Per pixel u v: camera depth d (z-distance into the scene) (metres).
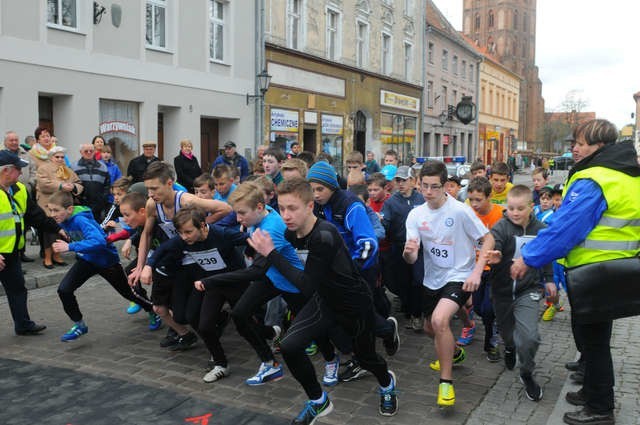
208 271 4.70
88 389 4.24
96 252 5.31
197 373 4.66
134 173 10.49
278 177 6.33
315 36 21.23
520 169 51.66
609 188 3.39
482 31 80.75
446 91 37.84
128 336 5.63
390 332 4.51
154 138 14.22
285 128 19.48
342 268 3.40
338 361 4.50
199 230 4.46
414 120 31.77
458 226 4.12
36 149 8.67
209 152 17.16
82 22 12.14
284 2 19.06
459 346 5.22
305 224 3.48
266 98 18.41
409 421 3.81
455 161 18.52
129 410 3.89
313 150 21.64
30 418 3.76
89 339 5.52
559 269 6.23
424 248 4.32
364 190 5.26
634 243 3.45
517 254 4.17
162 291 4.99
